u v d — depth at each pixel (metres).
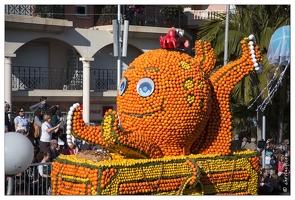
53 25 22.14
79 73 24.72
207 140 11.26
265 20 19.16
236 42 18.86
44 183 11.93
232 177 11.40
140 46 24.36
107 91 24.70
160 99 10.34
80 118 10.09
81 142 15.01
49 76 24.03
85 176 9.92
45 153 12.34
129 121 10.60
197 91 10.57
